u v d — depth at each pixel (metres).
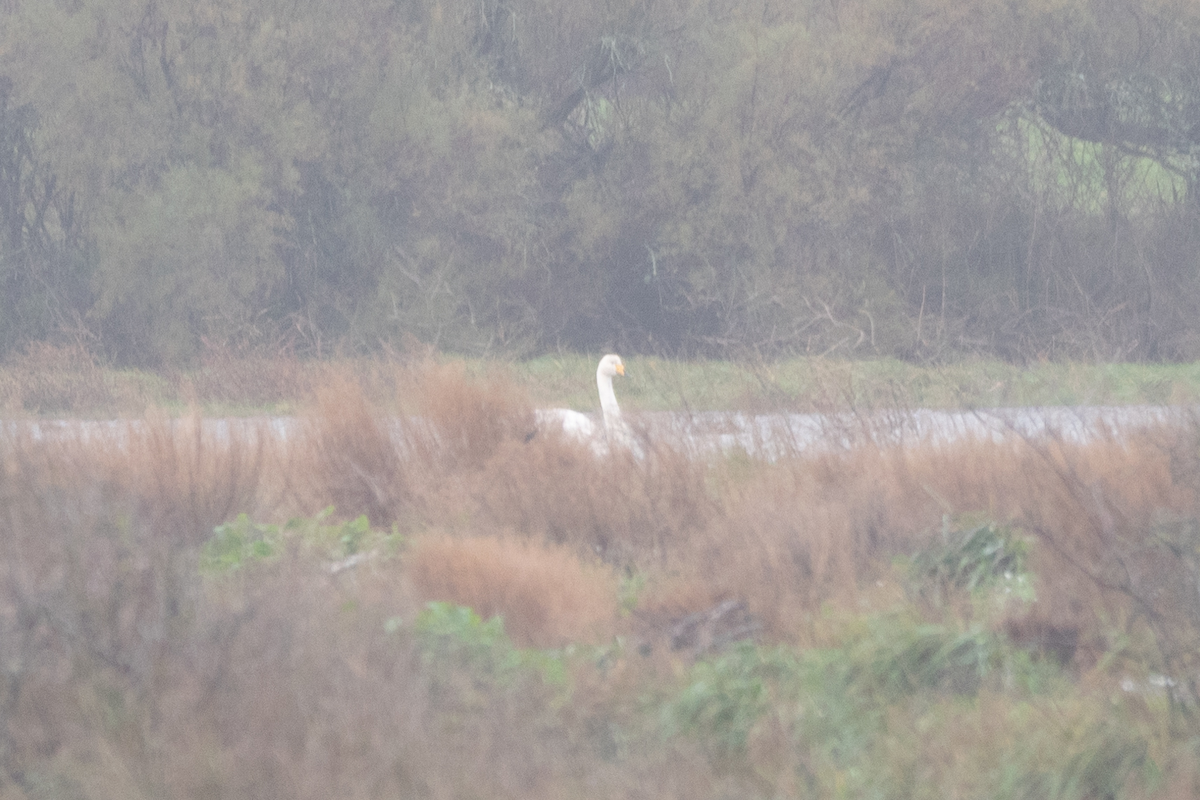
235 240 32.78
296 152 33.28
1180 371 25.38
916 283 36.47
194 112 33.31
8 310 35.41
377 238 35.00
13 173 36.66
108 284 32.50
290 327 33.88
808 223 36.81
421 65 35.56
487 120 34.69
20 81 33.94
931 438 10.67
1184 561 6.42
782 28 36.44
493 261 36.31
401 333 33.16
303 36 33.62
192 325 32.56
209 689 4.97
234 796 4.48
